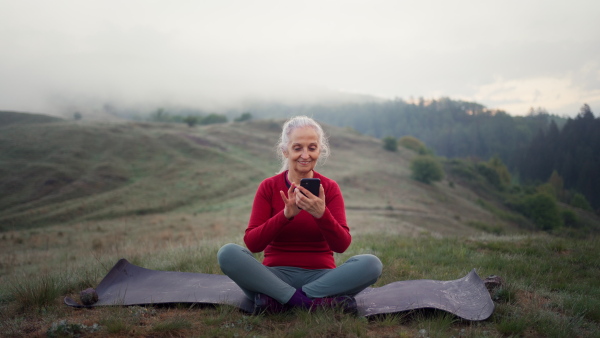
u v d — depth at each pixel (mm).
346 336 2461
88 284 4062
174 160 66938
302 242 2996
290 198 2637
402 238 7383
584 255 5316
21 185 52062
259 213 2990
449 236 7816
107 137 72812
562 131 144125
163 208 48344
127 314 2941
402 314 2840
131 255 6770
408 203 58875
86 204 47500
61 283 3939
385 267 4660
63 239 27906
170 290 3443
